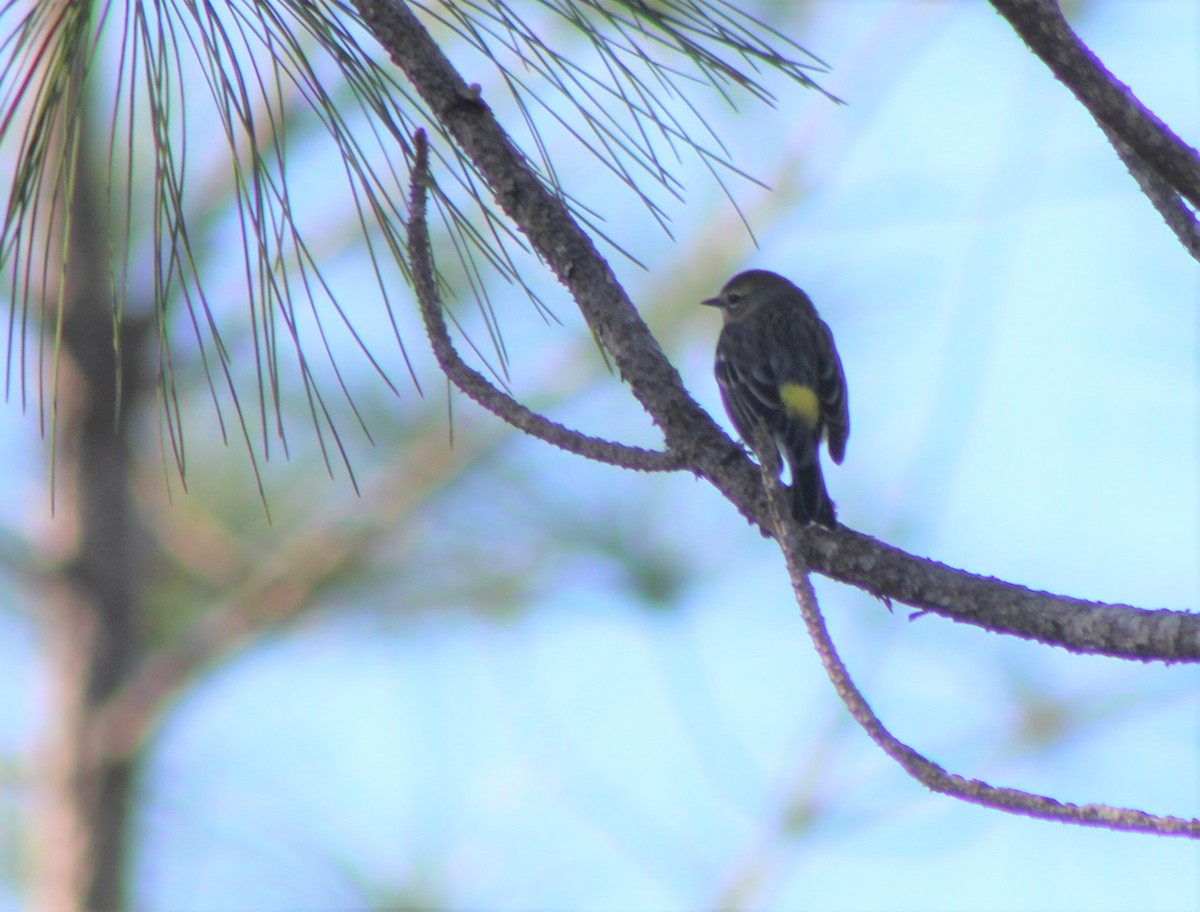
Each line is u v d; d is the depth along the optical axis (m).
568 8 5.53
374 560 10.31
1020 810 4.01
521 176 5.45
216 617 10.35
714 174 5.51
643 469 5.36
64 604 10.48
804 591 4.46
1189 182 4.10
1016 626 4.54
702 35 5.31
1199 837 3.82
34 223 4.98
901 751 4.20
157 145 5.08
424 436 9.99
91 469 10.19
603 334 5.44
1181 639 4.22
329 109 5.28
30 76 5.00
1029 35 4.04
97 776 10.37
